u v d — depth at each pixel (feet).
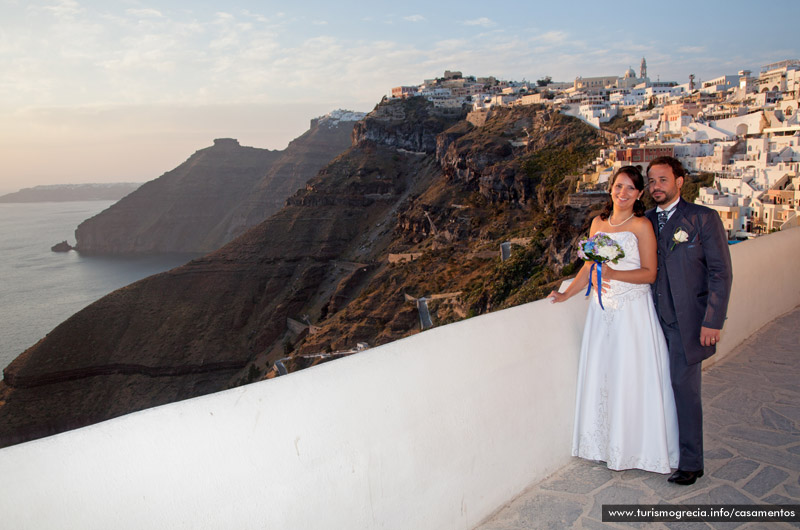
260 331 425.69
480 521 12.20
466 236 338.13
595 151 315.37
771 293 26.30
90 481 7.09
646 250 13.55
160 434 7.67
